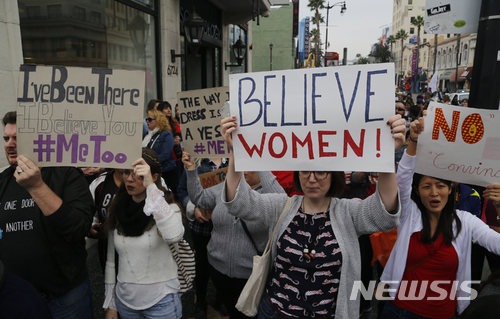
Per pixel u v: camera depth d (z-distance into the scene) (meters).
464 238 2.12
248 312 1.90
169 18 8.64
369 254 3.16
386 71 1.67
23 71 1.96
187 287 2.34
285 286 1.79
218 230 2.57
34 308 1.37
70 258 2.02
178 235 2.07
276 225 1.89
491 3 3.06
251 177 2.80
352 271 1.74
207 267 3.13
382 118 1.69
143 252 2.18
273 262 1.90
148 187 2.03
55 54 5.15
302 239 1.79
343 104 1.73
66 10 5.34
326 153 1.77
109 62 6.56
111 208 2.26
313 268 1.73
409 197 2.21
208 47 12.74
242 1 12.20
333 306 1.73
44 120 1.97
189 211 3.10
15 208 1.97
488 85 3.16
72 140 1.98
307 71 1.77
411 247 2.18
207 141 3.35
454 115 2.12
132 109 1.99
